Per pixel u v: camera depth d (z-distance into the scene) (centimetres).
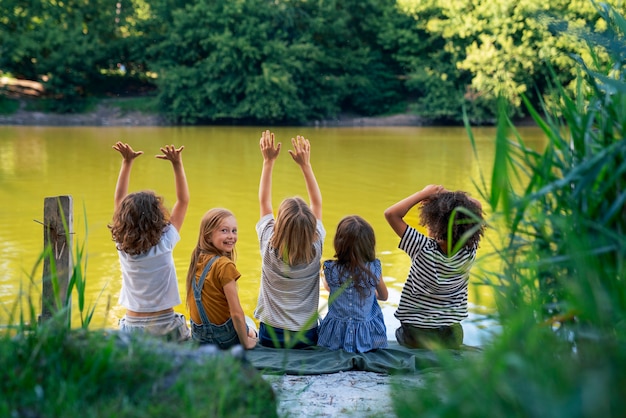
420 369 312
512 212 156
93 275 570
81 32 3084
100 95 3194
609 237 152
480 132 2597
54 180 1193
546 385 116
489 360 125
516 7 2677
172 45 3138
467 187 1159
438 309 340
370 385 280
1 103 2895
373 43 3388
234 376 169
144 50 3180
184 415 149
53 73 2997
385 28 3247
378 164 1491
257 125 3147
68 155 1600
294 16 3212
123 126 2872
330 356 329
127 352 170
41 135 2206
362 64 3303
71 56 2966
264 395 176
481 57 2741
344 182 1210
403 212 351
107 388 158
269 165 398
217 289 342
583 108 184
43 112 2939
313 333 352
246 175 1288
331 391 268
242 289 548
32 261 615
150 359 167
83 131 2438
